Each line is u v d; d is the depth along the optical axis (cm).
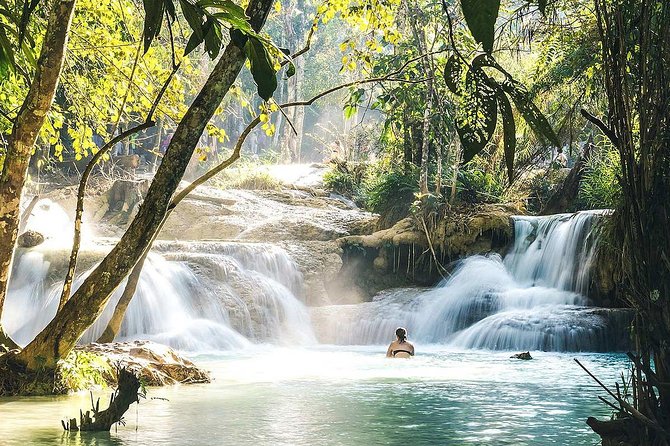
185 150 702
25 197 2689
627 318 1764
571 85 1766
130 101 1156
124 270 774
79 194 855
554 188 2650
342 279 2336
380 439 613
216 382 1027
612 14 387
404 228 2319
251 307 2047
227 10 275
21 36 261
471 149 209
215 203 2808
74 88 1186
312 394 900
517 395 904
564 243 2069
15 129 817
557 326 1766
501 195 2441
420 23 1981
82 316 816
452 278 2197
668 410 387
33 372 838
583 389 963
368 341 2047
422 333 2034
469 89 213
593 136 2436
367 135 3784
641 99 382
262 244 2264
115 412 651
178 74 1130
